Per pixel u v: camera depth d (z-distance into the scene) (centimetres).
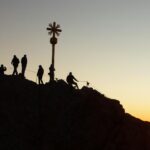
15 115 4847
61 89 5372
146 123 5297
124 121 5150
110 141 4934
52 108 5041
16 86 5216
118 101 5322
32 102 5078
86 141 4822
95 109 5034
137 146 5028
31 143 4672
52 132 4822
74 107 5081
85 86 5491
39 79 5319
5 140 4541
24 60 5425
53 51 6188
